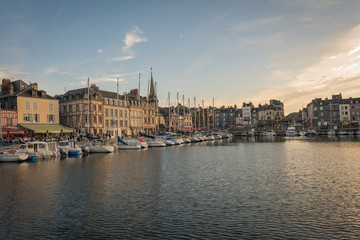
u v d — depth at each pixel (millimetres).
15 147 44000
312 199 19484
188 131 107812
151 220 15688
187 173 29703
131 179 26594
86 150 49688
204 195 20734
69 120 80500
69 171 31094
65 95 82562
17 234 13953
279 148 60938
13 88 66250
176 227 14680
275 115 191000
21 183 25031
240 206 18062
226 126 189250
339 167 32594
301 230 14180
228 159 41719
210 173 29672
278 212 16859
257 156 45469
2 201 19516
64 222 15516
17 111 62438
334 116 145375
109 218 16062
